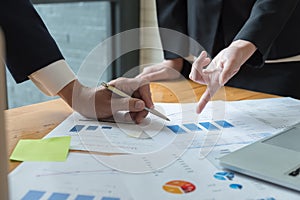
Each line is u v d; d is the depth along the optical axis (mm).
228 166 582
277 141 669
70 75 860
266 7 992
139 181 551
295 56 1213
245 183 549
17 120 800
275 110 906
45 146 661
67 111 863
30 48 827
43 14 1718
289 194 523
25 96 1538
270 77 1231
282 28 1087
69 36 1865
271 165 572
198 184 544
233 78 1226
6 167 342
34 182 540
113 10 1952
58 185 534
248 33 949
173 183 546
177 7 1264
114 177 561
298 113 886
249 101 975
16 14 818
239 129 775
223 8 1202
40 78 854
